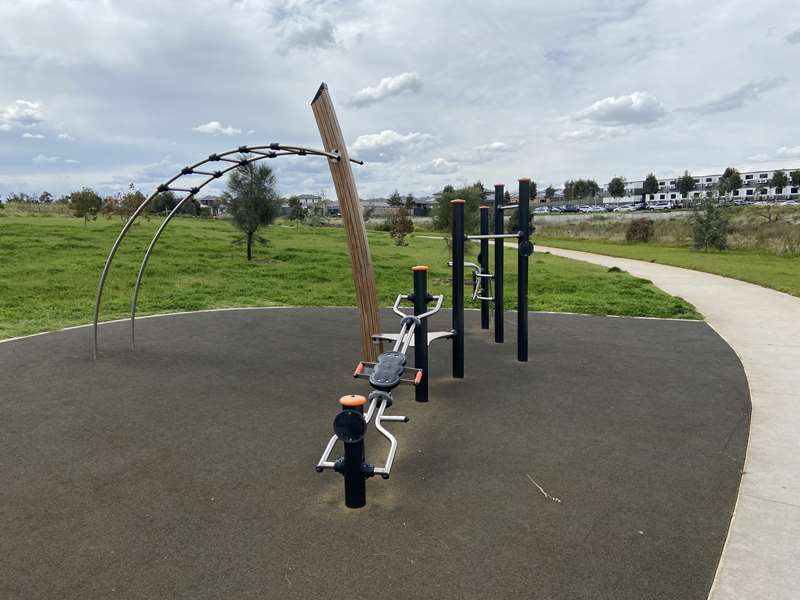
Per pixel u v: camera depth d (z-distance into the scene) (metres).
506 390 5.38
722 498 3.24
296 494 3.33
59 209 39.31
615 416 4.64
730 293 11.60
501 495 3.30
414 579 2.51
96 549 2.77
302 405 4.96
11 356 6.62
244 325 8.59
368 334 5.86
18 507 3.19
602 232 37.47
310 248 21.41
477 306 10.82
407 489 3.38
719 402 4.95
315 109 5.68
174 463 3.77
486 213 8.14
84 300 10.73
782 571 2.55
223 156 5.65
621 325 8.56
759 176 88.38
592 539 2.83
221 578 2.53
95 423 4.52
